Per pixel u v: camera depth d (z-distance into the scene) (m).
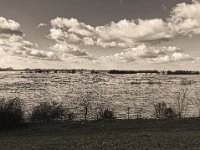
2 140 36.47
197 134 35.88
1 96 121.44
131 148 28.02
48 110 56.44
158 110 70.19
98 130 44.19
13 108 50.59
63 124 49.66
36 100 110.81
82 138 35.47
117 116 74.44
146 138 33.56
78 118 69.88
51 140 34.56
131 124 48.22
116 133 40.72
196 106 89.62
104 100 113.56
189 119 51.44
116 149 27.83
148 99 117.44
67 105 96.19
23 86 185.62
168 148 27.47
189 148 27.23
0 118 46.84
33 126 48.81
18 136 40.81
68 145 30.64
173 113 63.34
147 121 50.59
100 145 29.95
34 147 30.17
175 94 138.88
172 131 40.81
